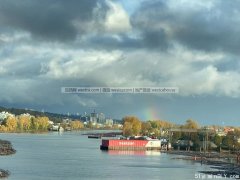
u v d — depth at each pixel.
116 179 196.38
